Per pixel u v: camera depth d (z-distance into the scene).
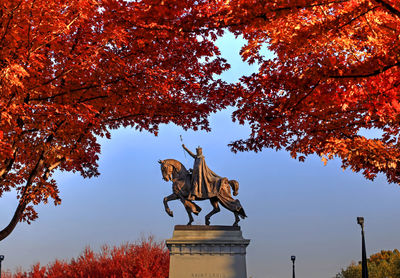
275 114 12.08
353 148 10.80
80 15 10.26
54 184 13.12
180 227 14.90
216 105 14.05
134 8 8.96
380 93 8.77
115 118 14.03
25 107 9.98
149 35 8.89
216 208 15.46
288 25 9.31
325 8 8.70
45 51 10.76
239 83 12.82
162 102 13.05
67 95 10.88
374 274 48.78
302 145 12.89
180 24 8.30
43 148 11.63
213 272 14.23
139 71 11.43
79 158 15.25
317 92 9.58
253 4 7.20
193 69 13.05
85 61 10.59
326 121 12.34
